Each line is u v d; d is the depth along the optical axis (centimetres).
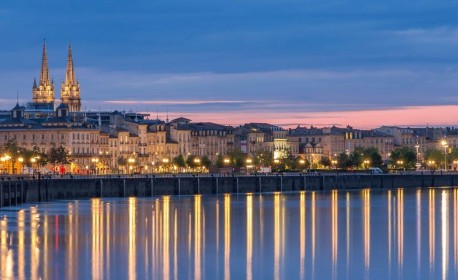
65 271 18050
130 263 18950
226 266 18800
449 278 17938
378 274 18262
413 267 18938
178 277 17725
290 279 17738
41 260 19112
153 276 17762
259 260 19525
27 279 17325
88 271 18075
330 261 19512
